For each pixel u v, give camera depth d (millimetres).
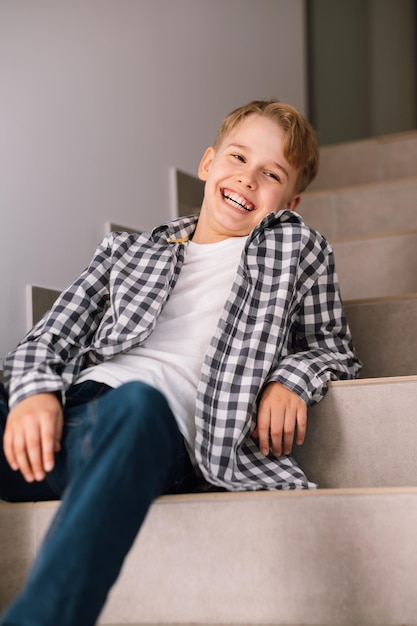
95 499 816
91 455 883
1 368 1491
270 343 1239
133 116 2031
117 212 1930
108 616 1049
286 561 1014
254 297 1283
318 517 1013
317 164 1520
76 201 1768
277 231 1351
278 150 1425
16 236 1570
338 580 999
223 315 1240
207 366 1201
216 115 2473
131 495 849
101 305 1343
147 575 1045
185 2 2332
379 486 1224
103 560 787
